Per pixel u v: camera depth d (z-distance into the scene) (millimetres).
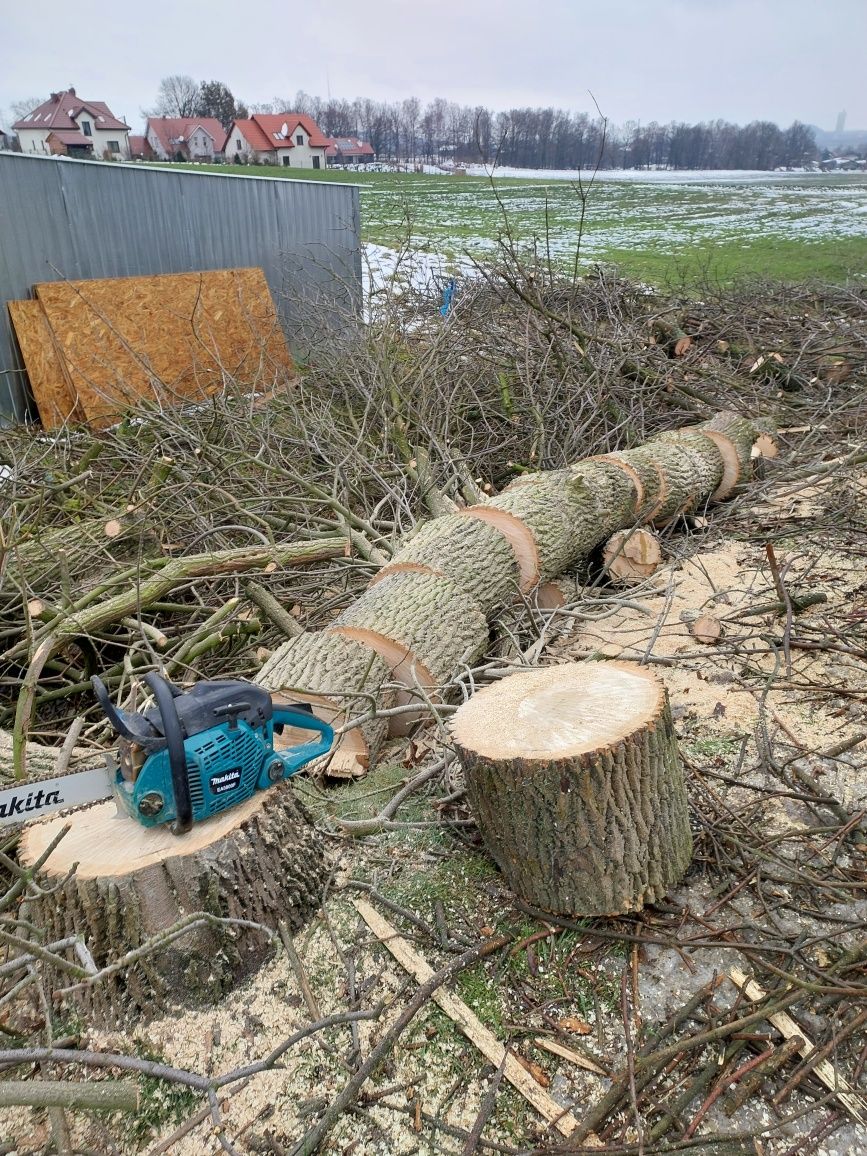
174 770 2234
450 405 6699
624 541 5125
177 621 4879
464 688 3623
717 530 5918
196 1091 2188
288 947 2420
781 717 3559
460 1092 2158
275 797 2535
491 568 4469
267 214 11055
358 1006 2383
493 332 7887
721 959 2438
